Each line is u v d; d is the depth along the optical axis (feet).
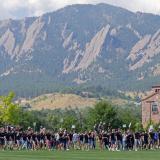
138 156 343.26
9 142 438.81
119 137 447.42
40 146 449.06
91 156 339.36
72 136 462.19
